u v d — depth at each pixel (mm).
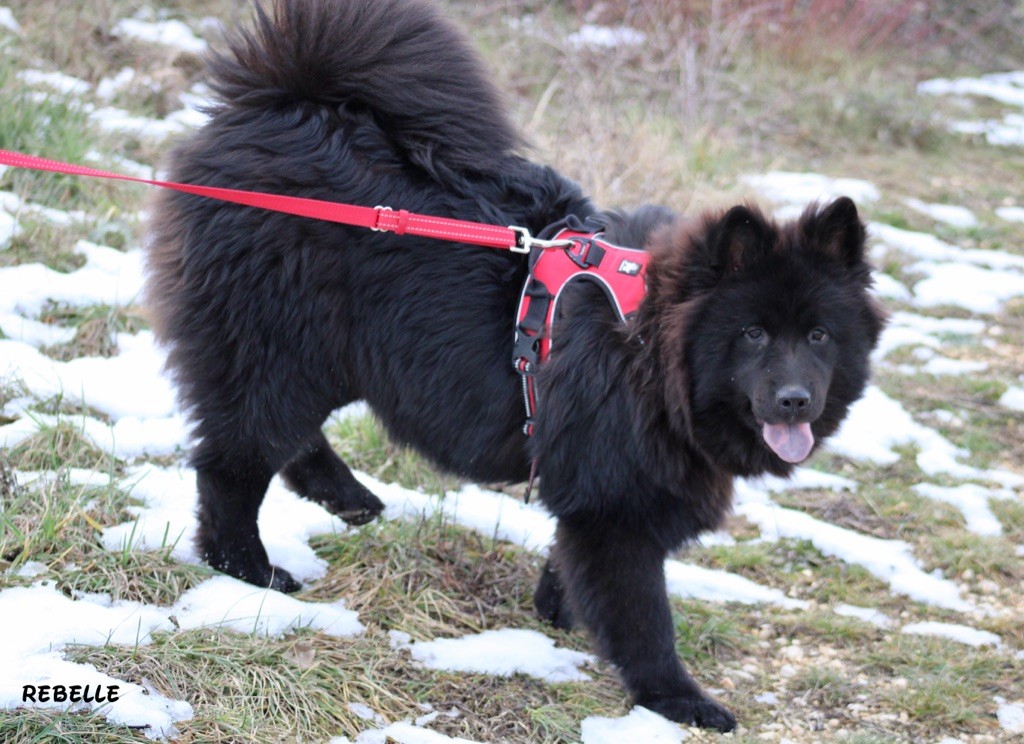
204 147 3635
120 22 8211
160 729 2799
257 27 3701
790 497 5020
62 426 4188
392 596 3773
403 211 3355
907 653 3803
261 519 4148
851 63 11641
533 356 3432
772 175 8758
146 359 4961
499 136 3766
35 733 2650
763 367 3162
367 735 3020
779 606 4156
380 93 3605
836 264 3275
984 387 6094
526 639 3707
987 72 13641
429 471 4750
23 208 5609
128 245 5727
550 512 3488
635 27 10469
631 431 3307
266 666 3172
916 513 4875
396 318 3555
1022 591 4316
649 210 3791
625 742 3186
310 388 3664
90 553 3531
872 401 5879
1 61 6730
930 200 9125
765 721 3410
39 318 5020
